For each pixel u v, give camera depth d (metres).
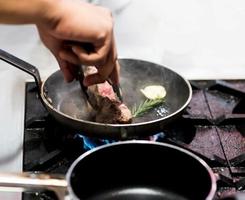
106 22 0.60
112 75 0.72
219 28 1.18
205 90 0.90
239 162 0.69
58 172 0.69
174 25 1.19
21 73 0.97
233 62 1.04
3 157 0.75
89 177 0.50
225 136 0.77
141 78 0.90
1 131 0.81
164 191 0.52
